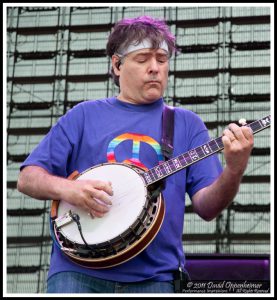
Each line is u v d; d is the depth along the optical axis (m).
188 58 8.99
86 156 3.82
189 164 3.62
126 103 3.92
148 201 3.52
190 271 4.74
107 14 9.27
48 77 9.21
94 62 9.18
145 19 4.00
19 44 9.33
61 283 3.47
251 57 8.91
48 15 9.36
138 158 3.74
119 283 3.45
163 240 3.57
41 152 3.82
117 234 3.40
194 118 3.98
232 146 3.36
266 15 8.98
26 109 9.17
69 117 3.92
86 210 3.56
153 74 3.85
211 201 3.63
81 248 3.46
